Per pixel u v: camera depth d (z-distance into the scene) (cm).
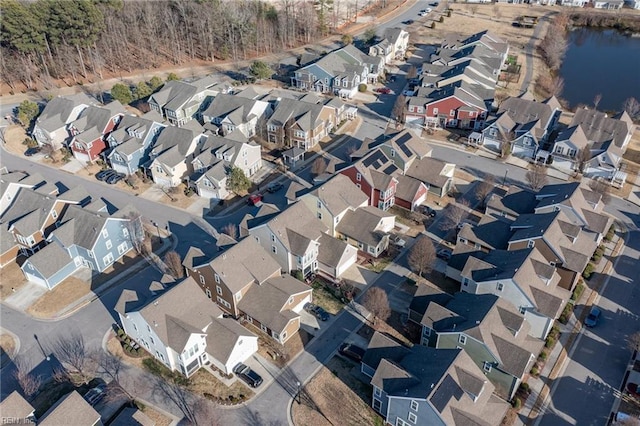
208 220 6956
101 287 5838
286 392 4547
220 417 4319
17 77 11050
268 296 5184
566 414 4353
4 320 5403
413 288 5719
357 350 4872
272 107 9431
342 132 9238
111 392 4428
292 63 12419
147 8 12362
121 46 12219
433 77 10531
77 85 11094
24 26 10200
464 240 6181
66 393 4553
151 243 6506
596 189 7144
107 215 6312
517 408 4381
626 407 4403
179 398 4509
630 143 8650
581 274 5859
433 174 7344
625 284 5762
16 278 6019
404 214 6950
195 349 4641
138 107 9981
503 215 6725
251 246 5503
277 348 4969
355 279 5862
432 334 4878
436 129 9325
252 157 7862
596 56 13262
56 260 5850
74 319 5403
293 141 8619
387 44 12212
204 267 5275
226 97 9188
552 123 8850
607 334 5131
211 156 7656
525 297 4938
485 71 10719
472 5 17012
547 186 6775
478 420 3841
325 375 4706
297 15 14612
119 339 5131
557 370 4747
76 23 10606
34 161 8488
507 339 4559
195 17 12681
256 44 13138
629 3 16488
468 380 4009
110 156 7994
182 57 12700
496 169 8056
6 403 4009
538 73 11706
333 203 6303
